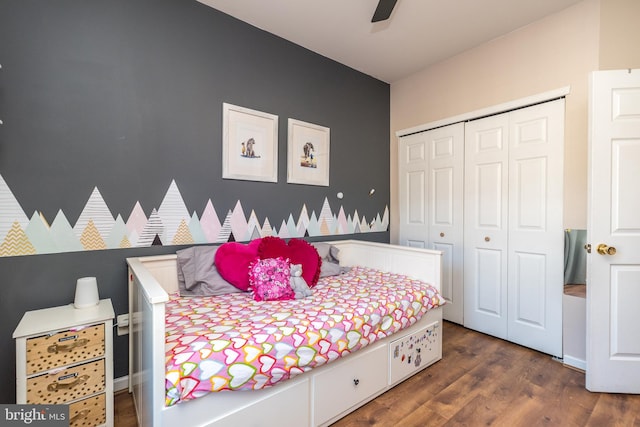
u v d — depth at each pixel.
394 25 2.28
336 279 2.22
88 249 1.64
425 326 1.96
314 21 2.23
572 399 1.64
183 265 1.84
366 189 3.14
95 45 1.65
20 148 1.46
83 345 1.32
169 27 1.89
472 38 2.46
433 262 2.10
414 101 3.12
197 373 1.04
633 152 1.69
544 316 2.18
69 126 1.58
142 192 1.80
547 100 2.17
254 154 2.27
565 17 2.09
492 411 1.54
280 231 2.45
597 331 1.71
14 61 1.44
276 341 1.23
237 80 2.19
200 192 2.02
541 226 2.20
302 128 2.58
